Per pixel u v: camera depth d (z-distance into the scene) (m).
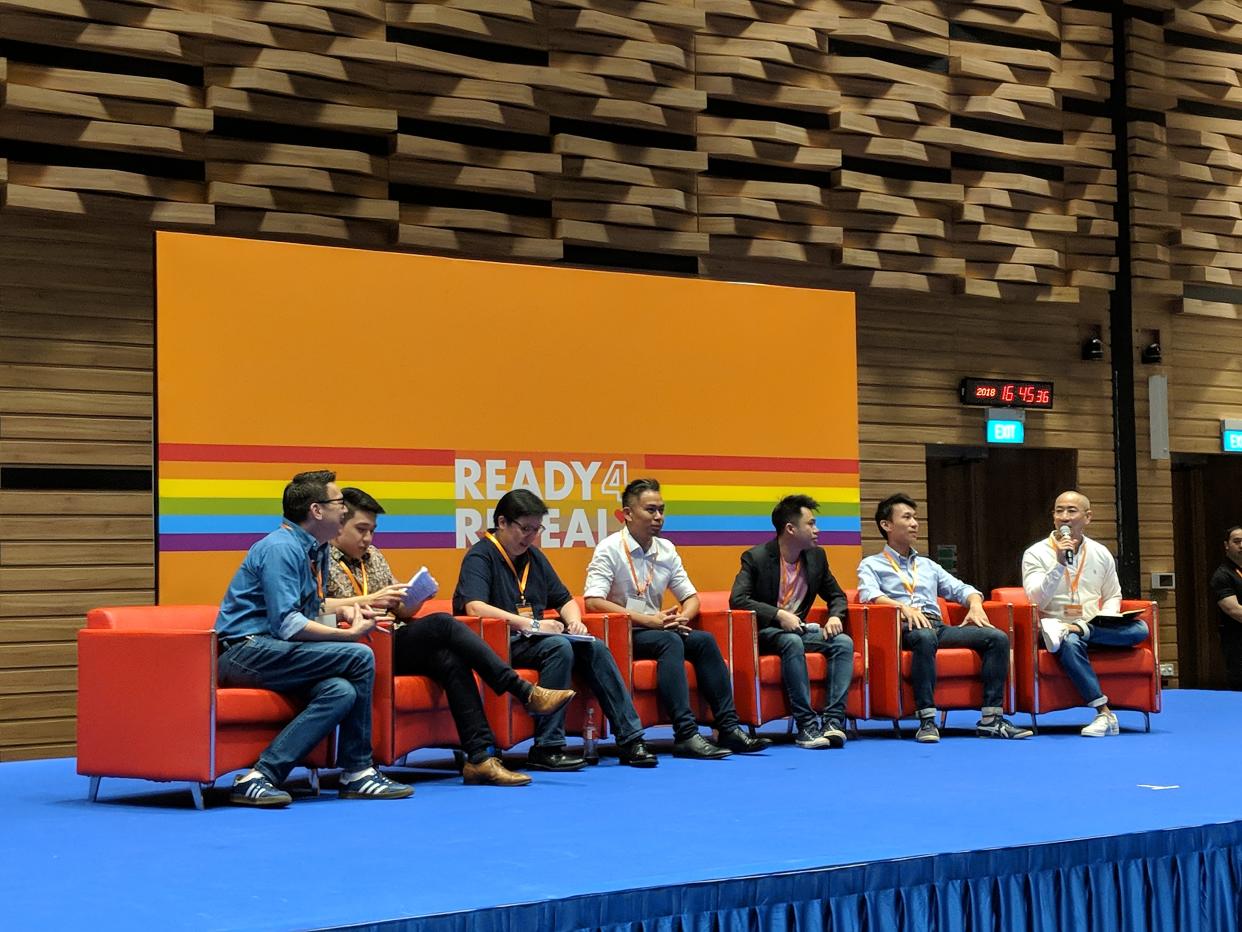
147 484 7.60
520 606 6.34
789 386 9.22
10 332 7.29
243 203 7.79
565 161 8.83
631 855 4.05
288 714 5.32
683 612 6.93
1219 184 11.29
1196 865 4.56
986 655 7.36
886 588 7.61
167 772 5.13
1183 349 11.20
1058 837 4.34
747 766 6.15
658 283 8.80
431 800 5.23
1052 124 10.59
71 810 5.13
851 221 9.80
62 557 7.37
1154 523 10.89
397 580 7.87
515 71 8.60
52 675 7.32
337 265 7.84
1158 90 11.02
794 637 6.99
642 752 6.18
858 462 9.48
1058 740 7.17
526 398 8.33
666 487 8.74
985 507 10.59
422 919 3.31
